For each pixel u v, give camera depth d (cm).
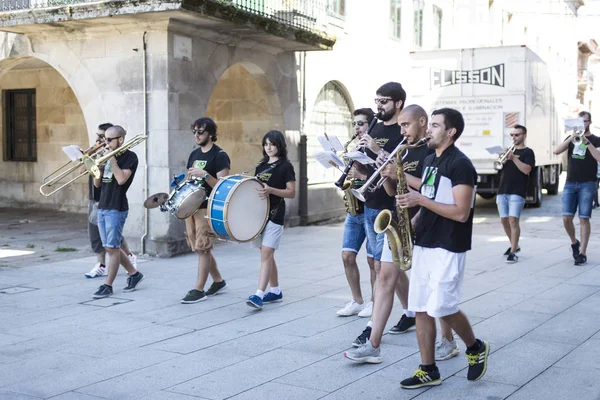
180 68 1095
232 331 643
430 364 486
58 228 1405
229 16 1071
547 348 576
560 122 2198
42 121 1695
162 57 1070
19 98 1723
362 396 473
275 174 723
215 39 1169
